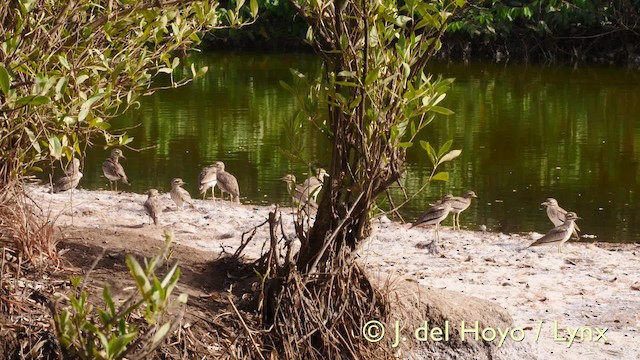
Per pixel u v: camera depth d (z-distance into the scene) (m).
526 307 11.48
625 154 22.33
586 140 24.06
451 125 26.14
